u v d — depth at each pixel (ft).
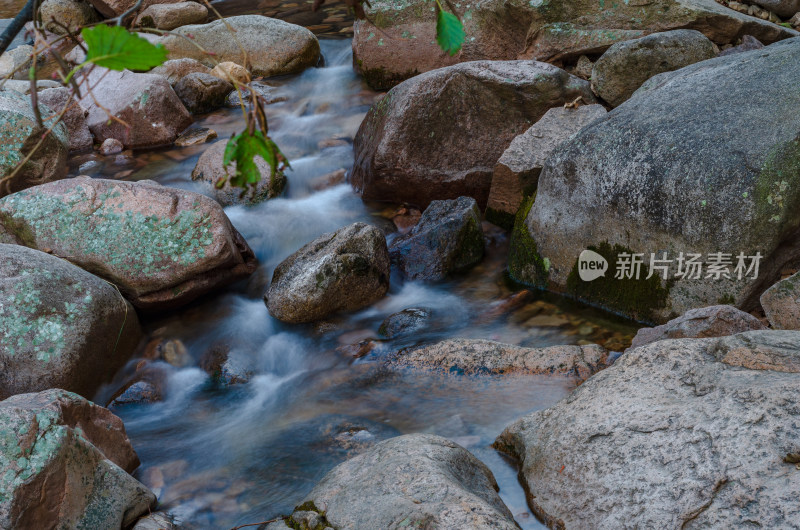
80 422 10.99
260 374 15.17
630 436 9.82
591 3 23.13
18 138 21.07
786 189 13.32
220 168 21.54
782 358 9.97
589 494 9.60
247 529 10.68
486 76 19.76
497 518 8.56
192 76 27.04
